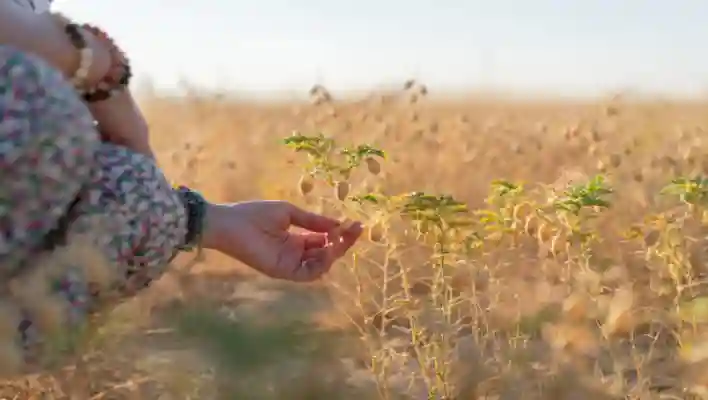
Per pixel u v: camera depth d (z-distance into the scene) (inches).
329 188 140.4
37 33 56.6
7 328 41.5
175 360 42.1
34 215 53.1
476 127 290.2
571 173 128.4
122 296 61.2
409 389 88.4
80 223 56.8
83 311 50.2
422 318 104.0
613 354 80.0
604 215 126.1
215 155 236.5
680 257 102.0
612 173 168.9
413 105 249.0
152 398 73.7
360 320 107.7
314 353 36.7
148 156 67.9
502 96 337.4
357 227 73.3
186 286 85.7
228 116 311.7
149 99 200.5
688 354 76.9
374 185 136.1
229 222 69.0
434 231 95.8
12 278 48.7
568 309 80.5
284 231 72.0
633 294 90.6
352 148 113.4
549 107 367.6
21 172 51.9
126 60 63.1
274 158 220.2
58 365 50.1
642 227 119.2
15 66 52.3
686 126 257.1
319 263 72.1
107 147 61.1
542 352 80.7
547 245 108.1
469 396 83.7
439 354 86.7
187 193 67.6
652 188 150.2
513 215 110.2
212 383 41.6
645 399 79.3
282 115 324.2
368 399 54.3
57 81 53.6
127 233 58.4
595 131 228.1
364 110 246.5
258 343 29.2
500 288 96.4
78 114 54.1
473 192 194.5
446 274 117.7
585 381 76.9
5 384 75.4
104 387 76.6
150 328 63.3
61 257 50.2
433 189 181.5
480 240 98.6
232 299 95.9
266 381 35.0
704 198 104.7
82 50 58.8
